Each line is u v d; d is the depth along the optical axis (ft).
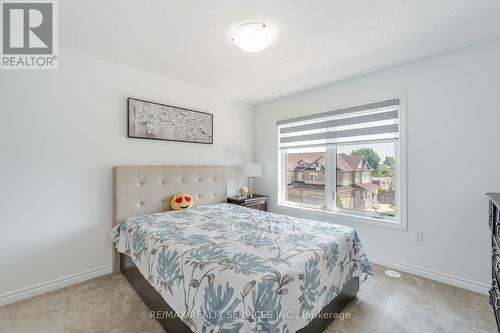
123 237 7.12
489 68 6.48
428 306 5.91
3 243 6.05
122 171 7.83
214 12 5.27
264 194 12.62
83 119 7.34
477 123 6.64
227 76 9.14
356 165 9.35
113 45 6.83
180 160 9.83
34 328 5.13
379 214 8.74
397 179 8.23
